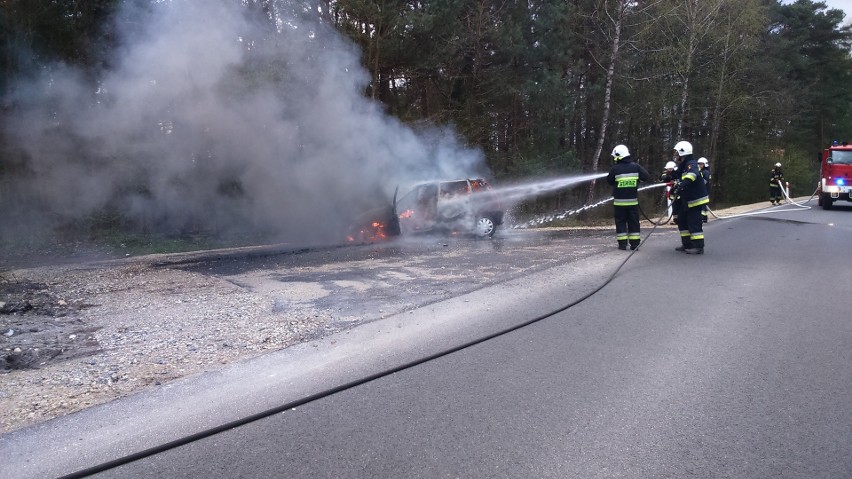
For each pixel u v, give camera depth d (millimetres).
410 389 4262
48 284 8742
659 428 3584
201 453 3418
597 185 27531
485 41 20344
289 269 9555
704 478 3035
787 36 44812
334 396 4176
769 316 5992
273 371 4707
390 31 16500
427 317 6180
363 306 6727
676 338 5316
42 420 3896
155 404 4117
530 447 3381
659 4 24656
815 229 14086
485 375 4500
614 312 6262
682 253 10266
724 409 3828
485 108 21000
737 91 31609
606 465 3174
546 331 5605
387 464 3229
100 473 3236
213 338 5613
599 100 24922
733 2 28141
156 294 7832
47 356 5211
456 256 10438
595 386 4242
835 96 48156
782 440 3416
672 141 29625
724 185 36188
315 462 3271
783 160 39562
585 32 24047
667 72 26312
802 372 4441
